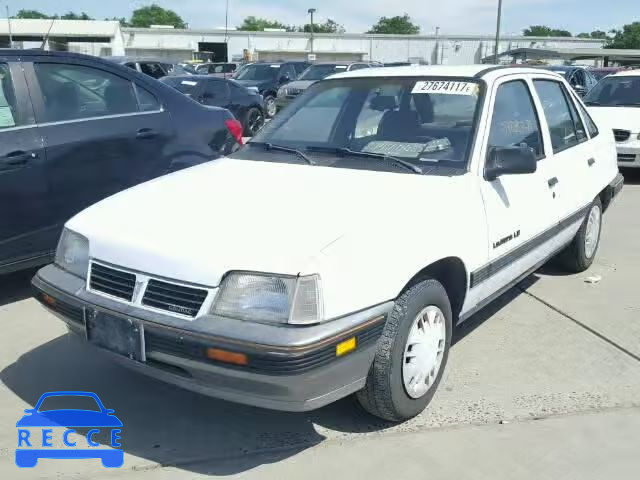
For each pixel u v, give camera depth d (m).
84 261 3.10
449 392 3.56
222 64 31.05
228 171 3.69
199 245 2.76
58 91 4.89
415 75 4.09
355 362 2.74
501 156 3.59
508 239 3.77
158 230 2.93
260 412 3.39
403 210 3.07
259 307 2.60
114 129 5.10
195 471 2.90
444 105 3.84
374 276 2.79
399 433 3.18
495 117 3.85
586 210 5.04
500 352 4.05
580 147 4.96
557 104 4.80
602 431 3.20
